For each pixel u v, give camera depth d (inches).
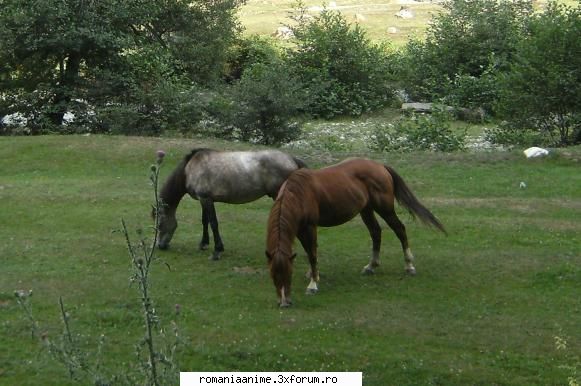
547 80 944.3
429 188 748.0
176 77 1156.5
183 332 416.8
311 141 1089.4
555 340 415.5
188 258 544.4
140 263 244.8
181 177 543.8
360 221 633.6
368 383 373.1
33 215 644.1
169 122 1067.3
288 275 442.3
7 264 525.7
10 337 409.7
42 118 1109.1
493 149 997.2
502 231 603.2
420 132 958.4
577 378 369.7
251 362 390.0
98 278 498.6
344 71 1461.6
